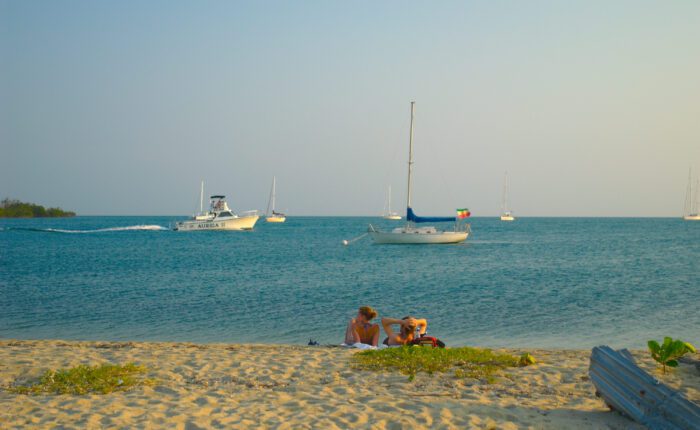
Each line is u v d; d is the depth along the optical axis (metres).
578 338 16.83
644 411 6.59
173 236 103.31
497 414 7.00
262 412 7.17
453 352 10.55
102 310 22.22
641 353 11.87
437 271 39.75
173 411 7.18
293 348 12.67
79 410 7.20
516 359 10.31
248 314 21.31
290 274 37.47
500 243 81.38
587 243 81.56
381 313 21.56
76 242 83.38
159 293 27.45
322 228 164.00
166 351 11.88
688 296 26.06
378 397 7.88
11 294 26.98
